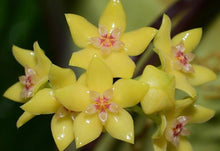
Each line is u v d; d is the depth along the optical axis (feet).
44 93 0.39
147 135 0.54
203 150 0.54
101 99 0.38
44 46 0.63
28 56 0.42
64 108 0.39
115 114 0.38
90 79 0.38
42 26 0.64
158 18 0.46
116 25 0.41
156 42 0.40
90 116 0.39
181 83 0.40
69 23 0.40
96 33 0.41
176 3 0.50
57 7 0.57
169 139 0.40
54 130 0.39
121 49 0.40
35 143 0.61
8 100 0.62
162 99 0.37
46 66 0.40
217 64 0.54
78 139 0.38
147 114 0.38
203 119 0.41
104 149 0.55
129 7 0.57
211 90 0.54
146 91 0.37
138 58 0.45
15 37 0.64
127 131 0.38
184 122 0.40
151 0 0.57
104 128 0.39
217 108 0.54
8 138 0.61
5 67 0.63
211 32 0.54
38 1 0.61
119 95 0.38
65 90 0.38
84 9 0.58
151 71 0.38
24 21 0.64
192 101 0.39
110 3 0.41
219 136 0.54
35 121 0.61
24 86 0.43
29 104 0.39
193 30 0.42
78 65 0.39
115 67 0.39
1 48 0.63
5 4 0.64
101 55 0.40
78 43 0.40
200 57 0.54
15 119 0.61
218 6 0.53
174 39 0.42
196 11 0.50
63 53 0.59
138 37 0.40
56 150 0.56
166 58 0.40
